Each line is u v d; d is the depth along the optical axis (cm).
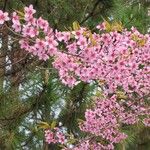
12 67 477
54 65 436
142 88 598
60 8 484
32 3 480
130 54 470
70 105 532
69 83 446
